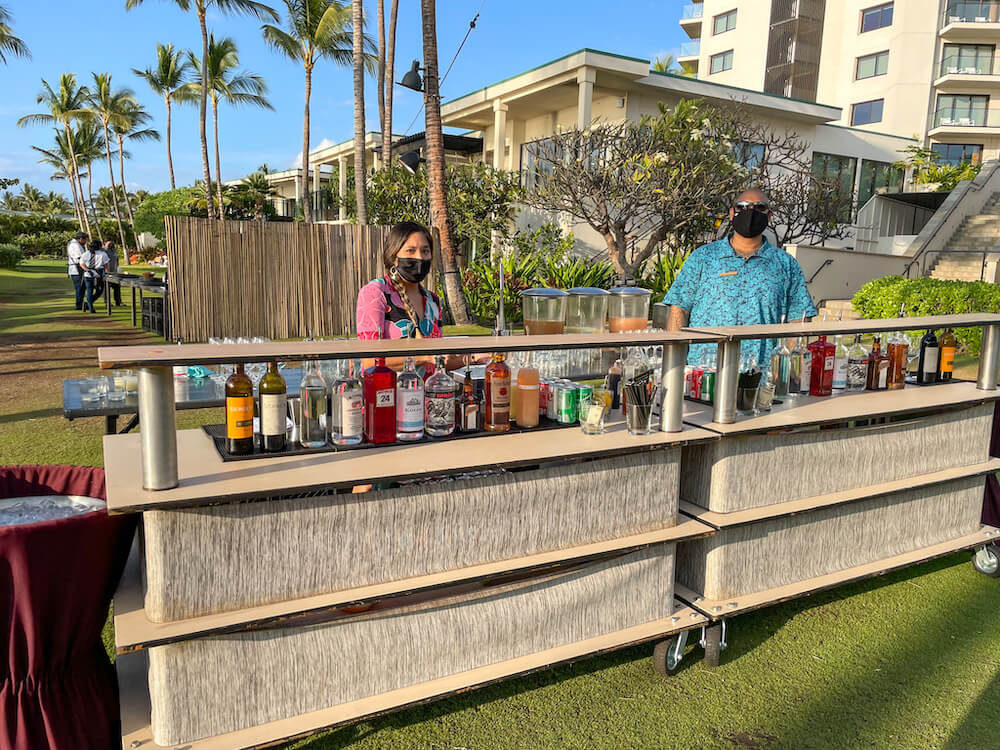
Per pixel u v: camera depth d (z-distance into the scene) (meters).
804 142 18.30
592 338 2.31
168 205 39.88
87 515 1.74
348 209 22.22
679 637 2.48
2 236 42.84
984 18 25.95
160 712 1.72
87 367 8.12
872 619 2.95
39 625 1.67
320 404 2.15
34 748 1.71
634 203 10.98
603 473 2.29
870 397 3.11
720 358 2.51
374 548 1.95
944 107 26.75
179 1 24.83
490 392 2.36
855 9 28.11
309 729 1.83
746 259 3.45
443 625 2.06
